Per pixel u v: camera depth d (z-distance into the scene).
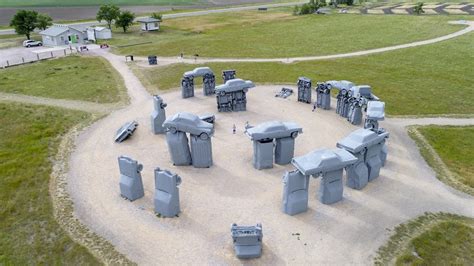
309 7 121.31
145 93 47.03
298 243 21.30
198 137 28.36
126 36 90.38
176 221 23.12
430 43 71.81
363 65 58.59
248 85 39.94
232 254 20.53
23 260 20.69
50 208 24.70
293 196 23.36
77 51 73.31
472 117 39.56
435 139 34.59
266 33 88.38
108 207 24.59
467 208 24.75
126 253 20.70
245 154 31.25
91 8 147.00
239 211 24.03
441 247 21.23
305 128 36.06
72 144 33.56
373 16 107.38
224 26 103.56
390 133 35.53
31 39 85.75
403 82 50.22
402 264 19.88
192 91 44.88
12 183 27.55
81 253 20.80
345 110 38.25
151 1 168.25
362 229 22.42
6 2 157.00
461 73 53.78
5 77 54.19
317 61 61.34
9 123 37.66
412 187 26.78
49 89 48.41
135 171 24.75
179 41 81.25
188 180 27.47
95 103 43.53
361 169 26.05
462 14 106.06
